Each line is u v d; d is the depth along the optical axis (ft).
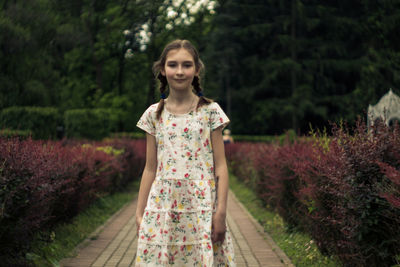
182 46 8.69
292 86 117.50
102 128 56.13
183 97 8.83
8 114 43.60
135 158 53.36
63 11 70.38
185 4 74.02
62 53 78.28
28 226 14.94
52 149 21.02
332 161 14.56
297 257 18.11
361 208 12.30
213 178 8.79
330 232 15.17
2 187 13.32
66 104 78.38
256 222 27.43
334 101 110.11
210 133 8.84
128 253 19.35
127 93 92.99
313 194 15.83
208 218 8.45
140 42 77.30
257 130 138.21
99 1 75.87
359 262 13.11
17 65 56.39
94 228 24.70
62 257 17.67
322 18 106.22
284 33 120.47
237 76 133.69
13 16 53.11
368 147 12.87
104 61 84.58
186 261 8.49
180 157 8.65
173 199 8.59
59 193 19.04
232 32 120.16
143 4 71.87
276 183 24.61
